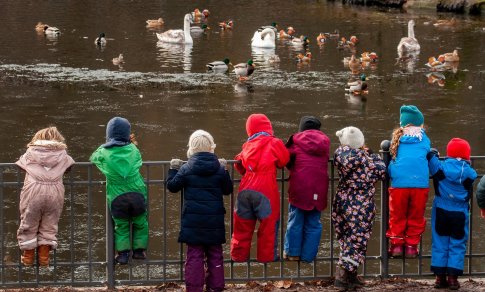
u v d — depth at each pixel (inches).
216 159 397.1
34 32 1841.8
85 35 1825.8
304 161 409.1
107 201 410.6
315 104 1189.7
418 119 419.5
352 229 409.7
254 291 418.0
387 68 1489.9
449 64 1514.5
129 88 1290.6
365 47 1729.8
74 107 1150.3
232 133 1020.5
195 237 392.2
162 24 2010.3
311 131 413.4
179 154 922.1
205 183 394.0
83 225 698.2
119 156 401.7
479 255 444.1
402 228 420.2
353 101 1212.5
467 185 411.2
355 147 411.2
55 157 403.9
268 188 402.0
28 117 1089.4
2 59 1515.7
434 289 421.4
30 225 403.5
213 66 1450.5
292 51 1692.9
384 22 2081.7
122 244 411.5
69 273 611.2
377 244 669.9
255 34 1763.0
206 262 418.3
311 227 416.8
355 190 409.7
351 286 418.6
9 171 850.1
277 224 409.7
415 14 2231.8
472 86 1322.6
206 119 1093.8
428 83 1352.1
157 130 1032.2
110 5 2332.7
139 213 408.2
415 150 413.4
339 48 1722.4
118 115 1109.7
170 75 1405.0
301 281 438.3
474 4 2228.1
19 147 945.5
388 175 427.2
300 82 1355.8
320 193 410.0
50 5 2298.2
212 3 2450.8
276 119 1097.4
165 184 416.2
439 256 414.9
